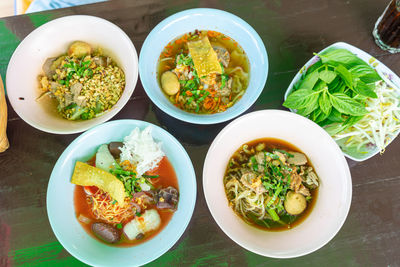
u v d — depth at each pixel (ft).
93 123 1.43
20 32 1.74
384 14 1.61
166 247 1.31
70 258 1.46
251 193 1.43
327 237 1.25
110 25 1.57
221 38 1.75
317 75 1.45
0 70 1.70
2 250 1.46
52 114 1.57
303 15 1.77
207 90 1.67
